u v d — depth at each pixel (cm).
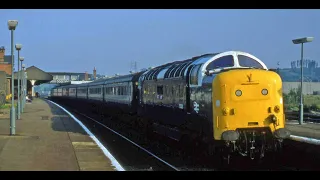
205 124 1169
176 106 1459
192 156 1362
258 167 1166
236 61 1200
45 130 1983
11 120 1725
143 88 2064
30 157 1198
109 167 1094
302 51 2247
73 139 1673
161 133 1722
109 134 2050
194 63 1310
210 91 1115
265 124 1068
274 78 1086
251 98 1068
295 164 1232
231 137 1043
